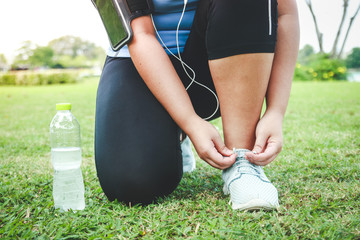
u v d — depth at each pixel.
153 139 1.13
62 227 1.01
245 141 1.15
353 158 1.70
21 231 0.99
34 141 2.54
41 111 4.61
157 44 1.12
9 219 1.09
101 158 1.17
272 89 1.17
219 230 0.95
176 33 1.22
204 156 1.10
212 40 1.07
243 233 0.94
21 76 14.00
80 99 6.29
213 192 1.30
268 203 1.06
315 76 11.20
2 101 6.33
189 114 1.09
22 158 2.01
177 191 1.36
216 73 1.10
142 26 1.11
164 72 1.10
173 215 1.08
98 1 1.15
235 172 1.12
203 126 1.09
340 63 11.54
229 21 1.03
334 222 0.98
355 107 3.99
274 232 0.94
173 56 1.27
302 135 2.44
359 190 1.22
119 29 1.11
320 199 1.12
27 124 3.45
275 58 1.20
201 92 1.33
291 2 1.22
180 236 0.96
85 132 2.88
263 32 1.03
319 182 1.36
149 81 1.11
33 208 1.19
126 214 1.11
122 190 1.15
